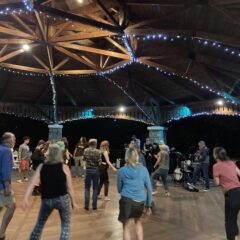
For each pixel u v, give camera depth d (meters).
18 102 17.08
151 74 14.26
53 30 9.84
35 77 14.97
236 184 4.77
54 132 17.88
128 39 9.02
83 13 8.17
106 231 5.36
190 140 21.52
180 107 16.77
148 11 8.32
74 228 5.53
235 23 6.98
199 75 11.65
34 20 8.75
